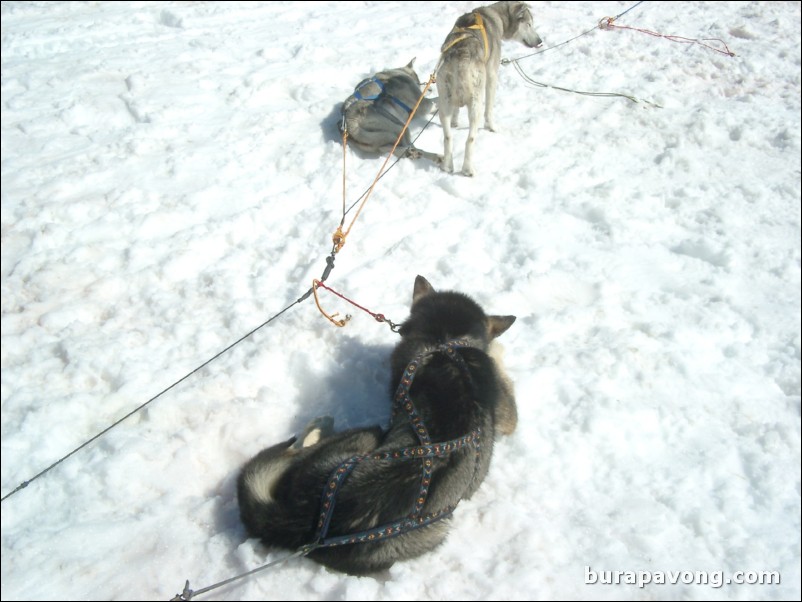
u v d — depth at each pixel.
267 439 3.39
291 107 6.73
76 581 2.72
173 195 5.40
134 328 4.18
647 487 3.14
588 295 4.42
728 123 6.25
